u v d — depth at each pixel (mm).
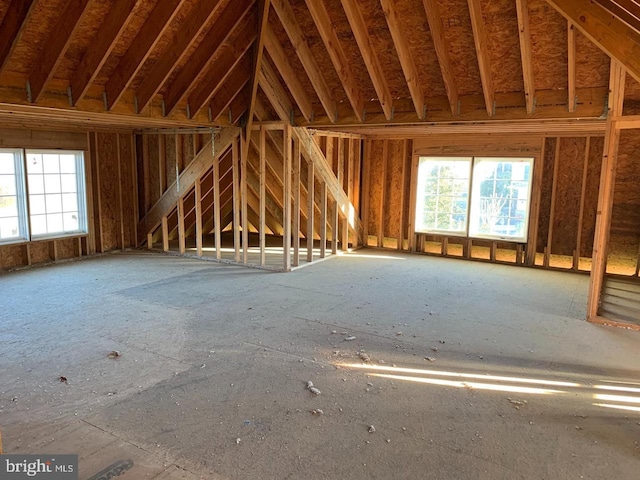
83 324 4578
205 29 5156
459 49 5117
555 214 7781
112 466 2477
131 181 8266
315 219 8984
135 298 5457
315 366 3732
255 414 3014
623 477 2465
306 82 6246
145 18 4570
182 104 5930
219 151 6953
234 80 5969
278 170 7449
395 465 2531
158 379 3471
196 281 6262
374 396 3268
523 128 6691
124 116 5391
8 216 6688
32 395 3205
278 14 5180
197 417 2969
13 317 4742
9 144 6426
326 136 7582
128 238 8414
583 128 6637
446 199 8328
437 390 3371
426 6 4637
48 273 6578
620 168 7332
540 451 2672
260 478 2408
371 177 9141
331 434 2809
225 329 4504
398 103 5988
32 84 4406
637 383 3529
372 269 7168
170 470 2459
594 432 2865
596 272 4820
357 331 4516
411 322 4801
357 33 5098
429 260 7961
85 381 3420
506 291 6055
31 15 3641
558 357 3992
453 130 7199
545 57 4812
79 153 7449
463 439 2781
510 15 4602
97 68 4477
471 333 4523
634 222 7430
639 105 4828
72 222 7535
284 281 6344
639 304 5512
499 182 7832
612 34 3723
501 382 3516
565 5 3881
